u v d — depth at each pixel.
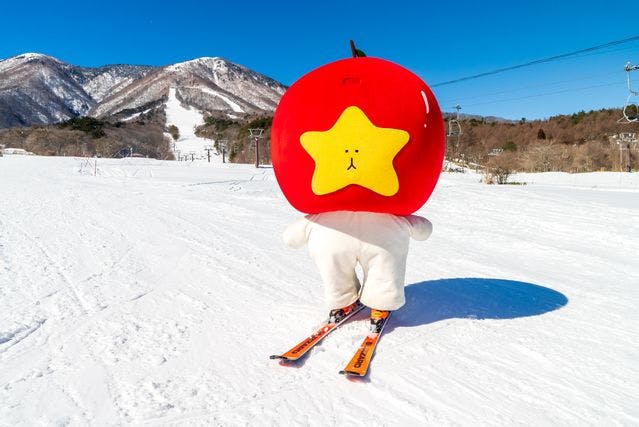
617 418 2.54
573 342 3.50
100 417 2.55
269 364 3.17
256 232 8.22
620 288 4.88
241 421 2.50
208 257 6.34
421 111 3.34
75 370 3.08
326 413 2.58
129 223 8.99
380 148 3.23
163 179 18.72
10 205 11.00
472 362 3.17
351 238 3.58
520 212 10.19
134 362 3.20
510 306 4.31
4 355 3.31
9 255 6.29
